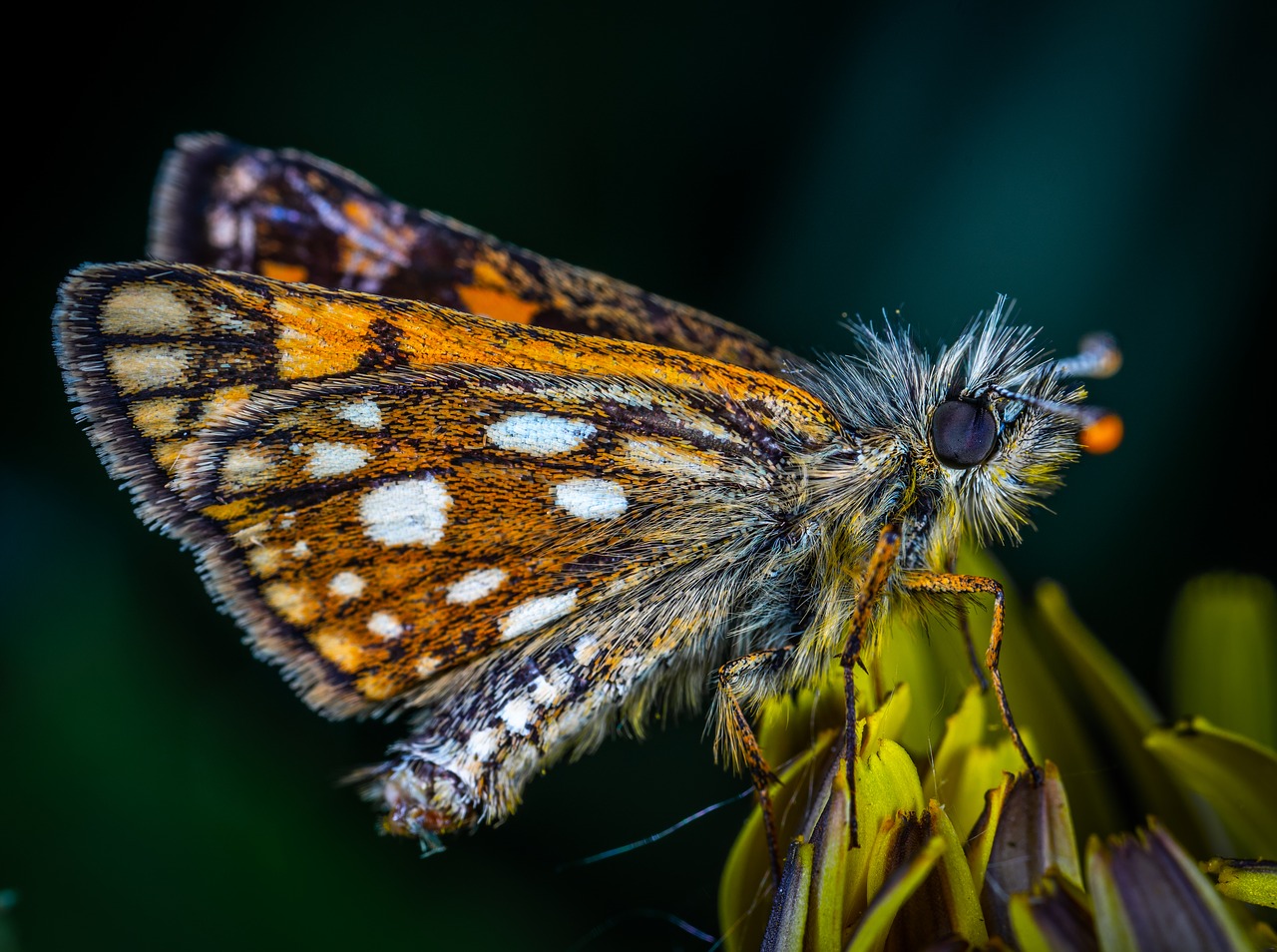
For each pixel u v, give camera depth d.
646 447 0.09
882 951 0.08
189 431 0.09
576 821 0.09
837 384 0.09
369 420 0.09
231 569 0.09
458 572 0.09
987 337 0.09
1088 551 0.09
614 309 0.09
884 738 0.09
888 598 0.09
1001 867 0.08
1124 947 0.08
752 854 0.09
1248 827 0.09
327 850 0.09
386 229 0.09
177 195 0.09
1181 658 0.09
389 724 0.09
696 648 0.09
